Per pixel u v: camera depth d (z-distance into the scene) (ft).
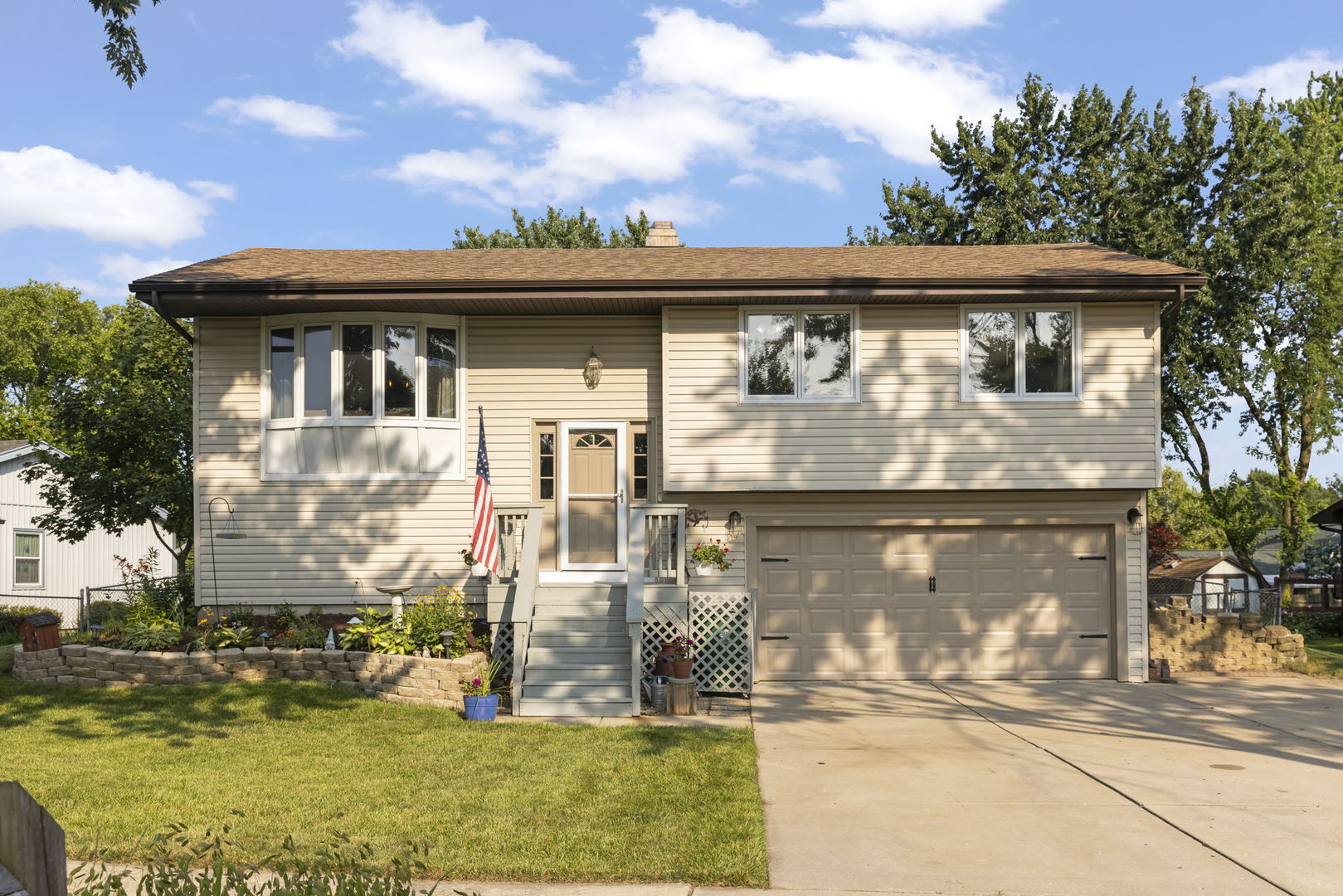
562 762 34.22
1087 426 52.39
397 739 37.40
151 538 104.88
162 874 16.69
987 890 23.02
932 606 54.80
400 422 52.19
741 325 52.54
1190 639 58.34
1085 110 93.45
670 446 52.37
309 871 19.44
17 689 44.68
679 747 36.70
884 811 29.19
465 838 25.85
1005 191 92.79
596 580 52.90
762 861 24.47
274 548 52.26
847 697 49.29
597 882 23.35
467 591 52.44
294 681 45.91
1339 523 86.99
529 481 53.78
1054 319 52.95
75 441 67.77
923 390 52.60
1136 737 39.86
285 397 52.65
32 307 155.33
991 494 54.13
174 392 69.26
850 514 54.13
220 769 32.65
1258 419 98.48
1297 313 95.35
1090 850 25.75
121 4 38.70
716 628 50.01
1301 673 57.26
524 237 135.03
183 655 45.62
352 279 49.52
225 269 53.62
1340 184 94.84
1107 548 54.85
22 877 12.23
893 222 104.01
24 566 89.81
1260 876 23.90
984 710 45.73
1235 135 88.79
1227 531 98.27
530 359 54.44
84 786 30.32
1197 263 87.30
